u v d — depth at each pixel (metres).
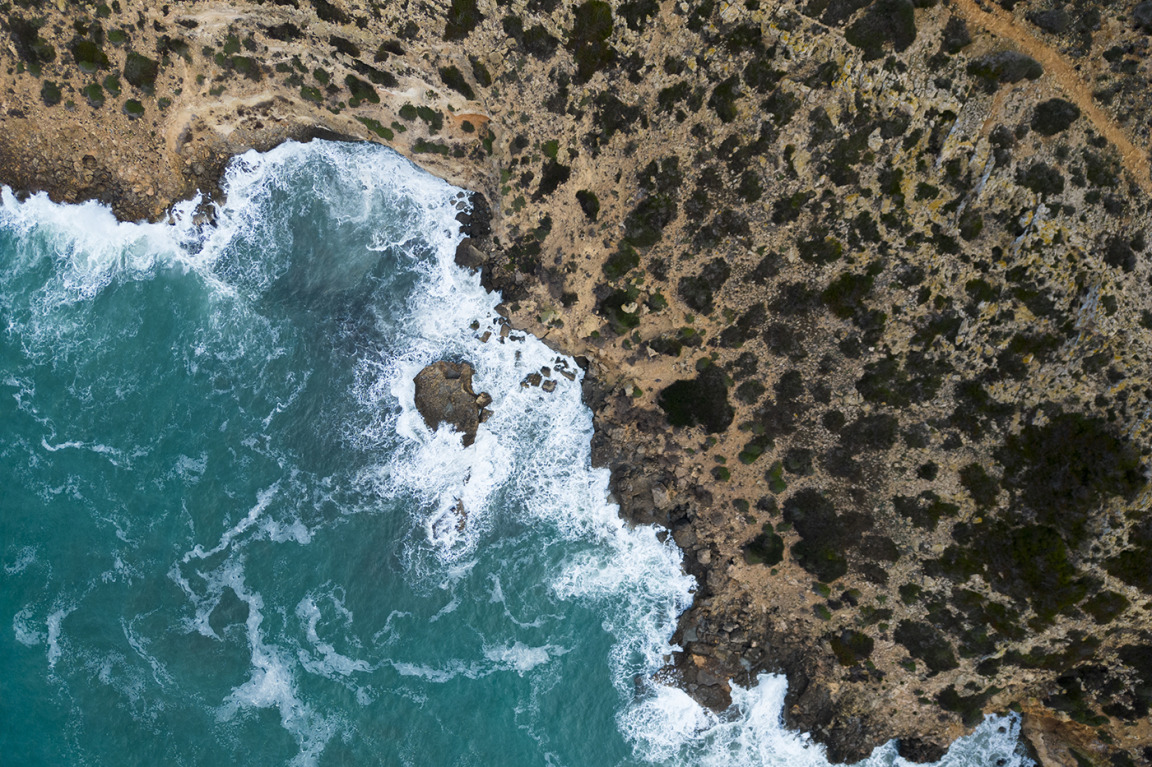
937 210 36.56
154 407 44.81
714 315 42.50
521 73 40.00
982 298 36.72
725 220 40.56
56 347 45.03
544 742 44.19
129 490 44.09
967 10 34.38
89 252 45.62
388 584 44.81
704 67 38.09
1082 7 33.69
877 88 35.88
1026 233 35.34
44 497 43.91
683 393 44.19
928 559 40.41
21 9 40.09
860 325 39.41
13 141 43.91
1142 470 34.97
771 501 43.84
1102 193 34.34
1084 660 39.38
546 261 44.78
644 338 44.19
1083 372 35.62
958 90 34.94
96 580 43.34
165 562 43.66
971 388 37.94
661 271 42.62
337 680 43.72
